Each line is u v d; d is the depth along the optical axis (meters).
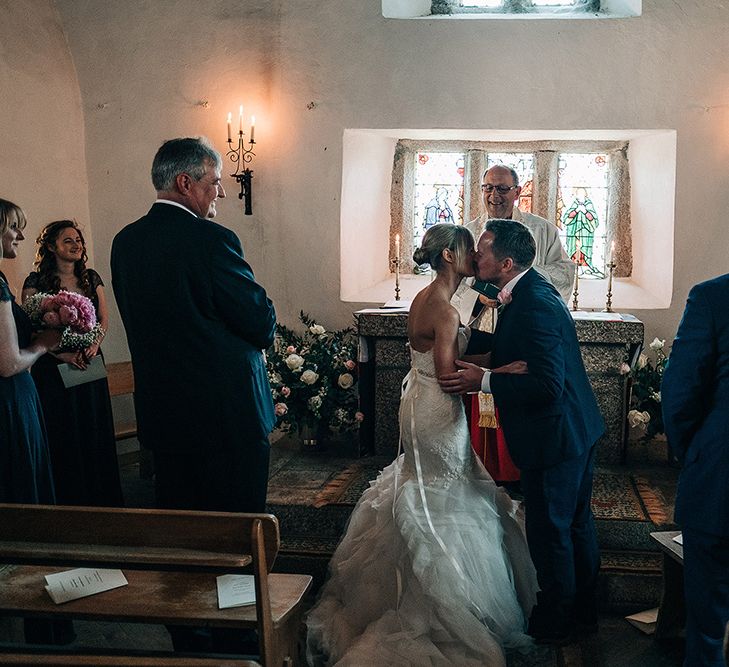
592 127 5.50
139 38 5.74
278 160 5.77
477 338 3.65
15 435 3.16
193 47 5.73
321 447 5.37
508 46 5.47
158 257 2.96
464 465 3.51
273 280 5.94
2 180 5.38
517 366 3.22
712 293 2.79
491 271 3.35
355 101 5.64
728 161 5.41
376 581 3.51
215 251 2.95
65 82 5.79
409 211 6.36
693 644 2.91
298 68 5.66
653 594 3.84
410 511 3.38
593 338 4.87
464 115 5.57
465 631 3.20
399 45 5.54
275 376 5.18
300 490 4.48
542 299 3.29
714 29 5.28
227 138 5.80
